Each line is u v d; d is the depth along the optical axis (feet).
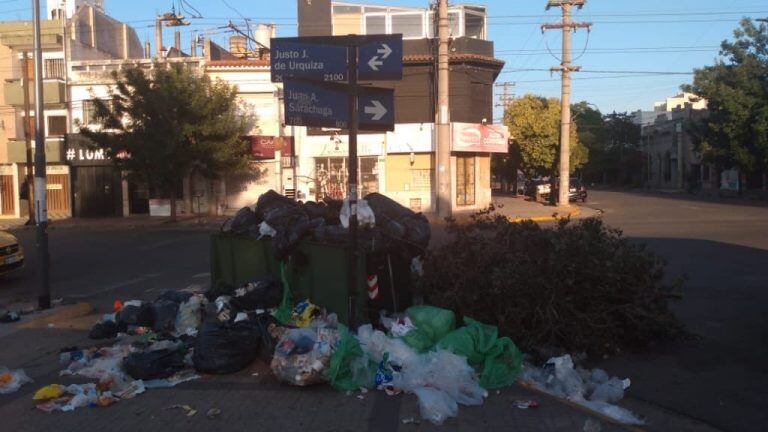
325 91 23.44
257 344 21.70
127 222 97.40
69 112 108.68
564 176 109.81
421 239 24.81
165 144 85.05
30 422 17.54
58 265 52.60
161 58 105.91
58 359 23.81
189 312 26.21
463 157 105.70
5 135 114.11
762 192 140.26
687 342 24.49
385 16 105.40
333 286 24.47
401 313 24.04
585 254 22.47
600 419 16.76
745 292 33.24
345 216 23.99
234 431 16.60
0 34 111.75
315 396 18.85
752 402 18.44
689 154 202.28
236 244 31.42
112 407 18.49
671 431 16.48
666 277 38.04
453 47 102.37
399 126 100.89
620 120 255.91
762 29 128.16
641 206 113.70
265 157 102.99
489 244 23.80
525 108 139.95
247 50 125.70
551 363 20.33
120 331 26.71
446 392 18.02
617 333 22.89
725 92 126.82
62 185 110.73
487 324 22.59
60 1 123.34
